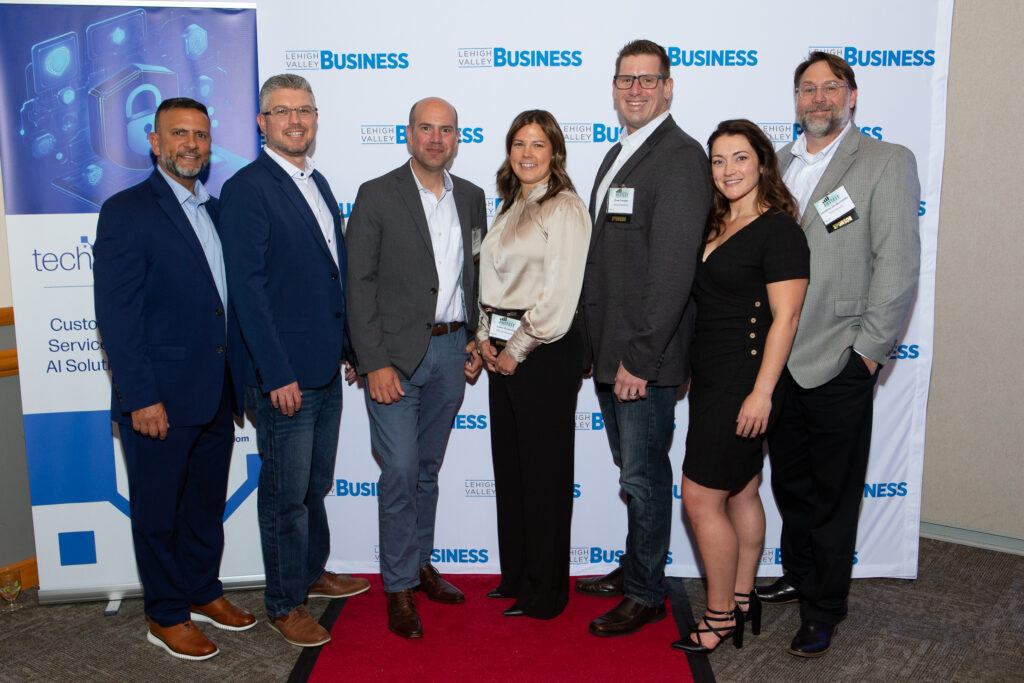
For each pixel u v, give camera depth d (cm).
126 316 233
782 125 288
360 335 254
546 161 251
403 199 257
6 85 266
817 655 251
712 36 284
